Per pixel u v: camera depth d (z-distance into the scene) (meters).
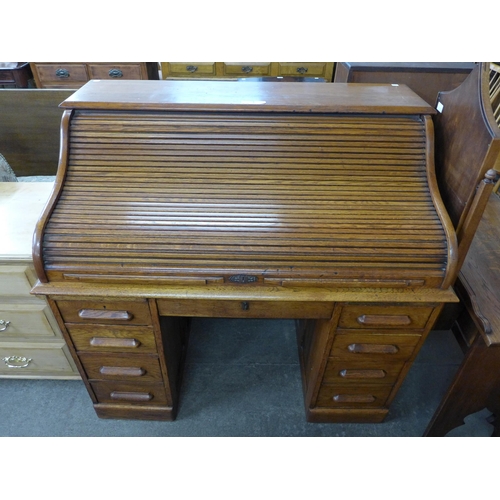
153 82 1.61
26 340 1.75
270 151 1.34
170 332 1.66
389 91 1.58
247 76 3.61
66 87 3.57
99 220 1.26
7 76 3.51
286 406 1.90
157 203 1.29
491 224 1.77
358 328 1.41
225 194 1.30
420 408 1.89
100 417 1.81
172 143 1.34
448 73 2.14
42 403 1.88
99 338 1.46
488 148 1.12
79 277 1.27
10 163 2.38
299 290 1.28
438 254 1.26
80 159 1.34
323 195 1.31
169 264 1.25
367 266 1.26
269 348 2.19
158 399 1.73
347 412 1.77
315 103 1.39
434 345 2.21
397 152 1.36
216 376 2.03
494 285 1.44
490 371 1.40
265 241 1.24
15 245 1.52
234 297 1.26
